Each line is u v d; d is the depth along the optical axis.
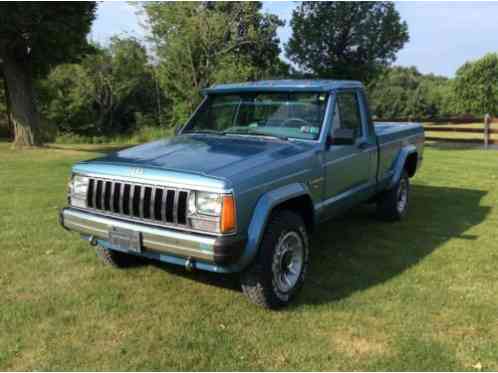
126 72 35.62
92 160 4.17
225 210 3.33
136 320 3.72
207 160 3.79
